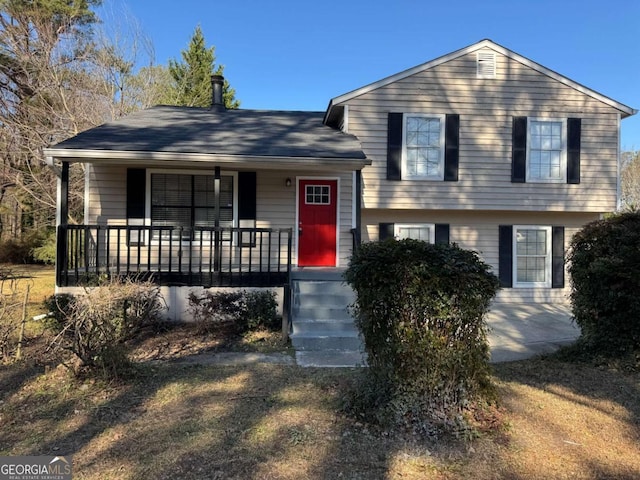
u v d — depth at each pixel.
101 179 9.78
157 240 9.86
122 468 3.04
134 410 4.02
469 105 11.26
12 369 5.13
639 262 5.41
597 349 5.80
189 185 9.98
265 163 8.38
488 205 11.30
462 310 3.60
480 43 11.25
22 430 3.63
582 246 6.14
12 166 17.80
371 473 3.00
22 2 17.41
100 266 8.69
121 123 10.09
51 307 6.45
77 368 4.72
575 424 3.86
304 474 2.97
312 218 10.43
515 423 3.80
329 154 8.59
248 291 7.79
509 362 5.91
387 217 11.70
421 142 11.25
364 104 11.04
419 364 3.60
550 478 3.00
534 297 12.03
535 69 11.38
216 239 8.38
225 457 3.18
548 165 11.52
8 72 17.48
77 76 17.12
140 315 6.22
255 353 6.11
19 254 19.42
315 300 7.77
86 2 18.48
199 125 10.51
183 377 4.96
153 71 19.75
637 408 4.25
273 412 3.98
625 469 3.14
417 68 11.12
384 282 3.64
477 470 3.06
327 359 5.84
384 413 3.62
